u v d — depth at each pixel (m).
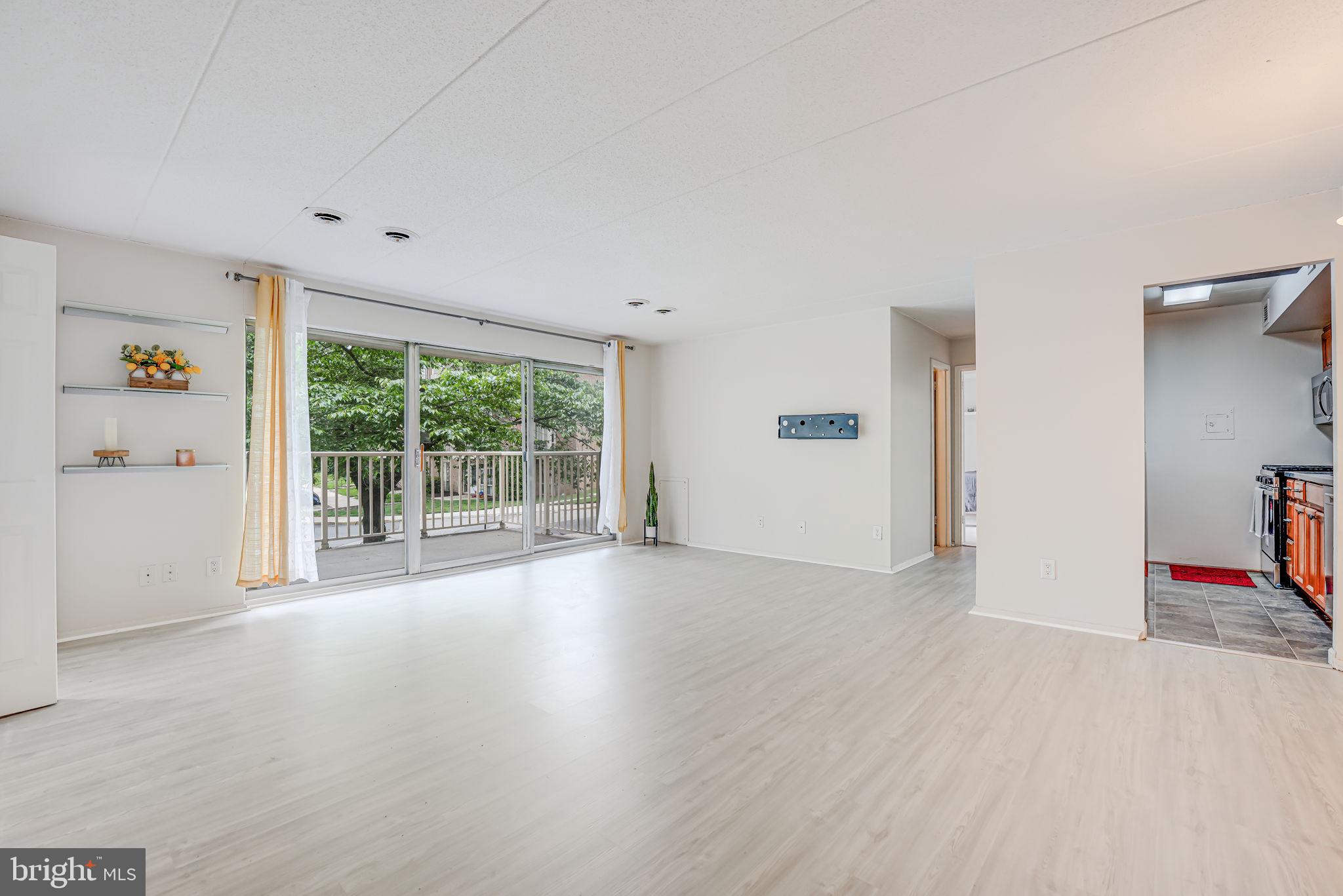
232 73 1.93
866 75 1.95
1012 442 3.74
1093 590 3.49
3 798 1.85
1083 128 2.28
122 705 2.54
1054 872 1.53
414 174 2.67
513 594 4.47
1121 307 3.39
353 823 1.73
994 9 1.63
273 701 2.57
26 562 2.47
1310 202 2.90
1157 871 1.53
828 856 1.59
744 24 1.70
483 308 5.21
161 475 3.63
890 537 5.19
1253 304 5.05
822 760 2.08
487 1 1.60
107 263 3.45
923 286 4.53
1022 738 2.23
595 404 6.82
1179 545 5.36
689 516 6.71
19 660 2.45
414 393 4.99
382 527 5.59
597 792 1.89
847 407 5.43
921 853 1.60
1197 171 2.65
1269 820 1.73
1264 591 4.44
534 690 2.69
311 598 4.32
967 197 2.92
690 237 3.48
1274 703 2.52
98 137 2.34
